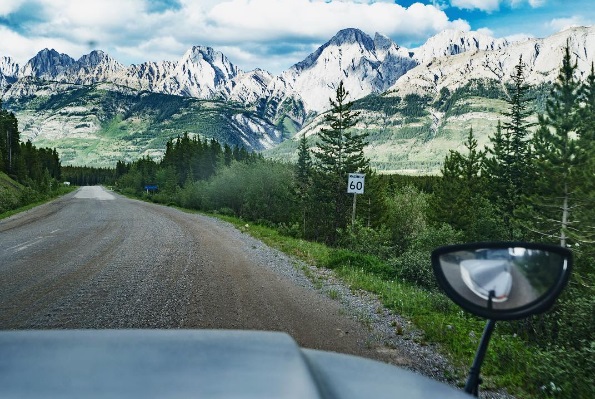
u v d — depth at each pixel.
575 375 4.95
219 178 44.34
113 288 9.18
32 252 14.16
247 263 12.76
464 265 1.17
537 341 8.64
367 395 0.89
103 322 6.86
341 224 37.75
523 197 22.77
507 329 8.79
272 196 36.72
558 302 9.58
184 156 100.69
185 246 16.20
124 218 30.34
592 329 7.94
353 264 12.88
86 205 48.94
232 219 31.28
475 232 27.91
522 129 28.62
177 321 6.98
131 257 13.38
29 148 123.50
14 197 42.69
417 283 12.53
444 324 6.91
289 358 0.89
